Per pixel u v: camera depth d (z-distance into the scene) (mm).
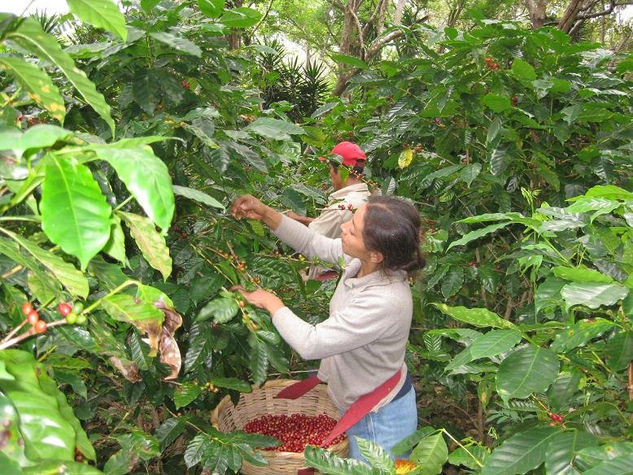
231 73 2166
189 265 1835
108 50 1606
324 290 2607
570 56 2826
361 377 2012
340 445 2070
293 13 10961
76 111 1776
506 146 2672
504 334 1186
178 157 1854
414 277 2100
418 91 3033
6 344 856
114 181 1601
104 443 2006
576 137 2965
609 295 1065
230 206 2287
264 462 1711
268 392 2447
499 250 3037
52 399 800
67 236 721
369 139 3381
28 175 802
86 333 1120
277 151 2416
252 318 1812
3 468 643
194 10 2154
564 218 1377
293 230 2404
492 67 2654
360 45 5750
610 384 1488
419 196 3379
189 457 1678
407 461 1486
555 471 1090
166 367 1768
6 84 1268
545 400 1569
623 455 932
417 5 8312
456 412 3320
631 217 1172
